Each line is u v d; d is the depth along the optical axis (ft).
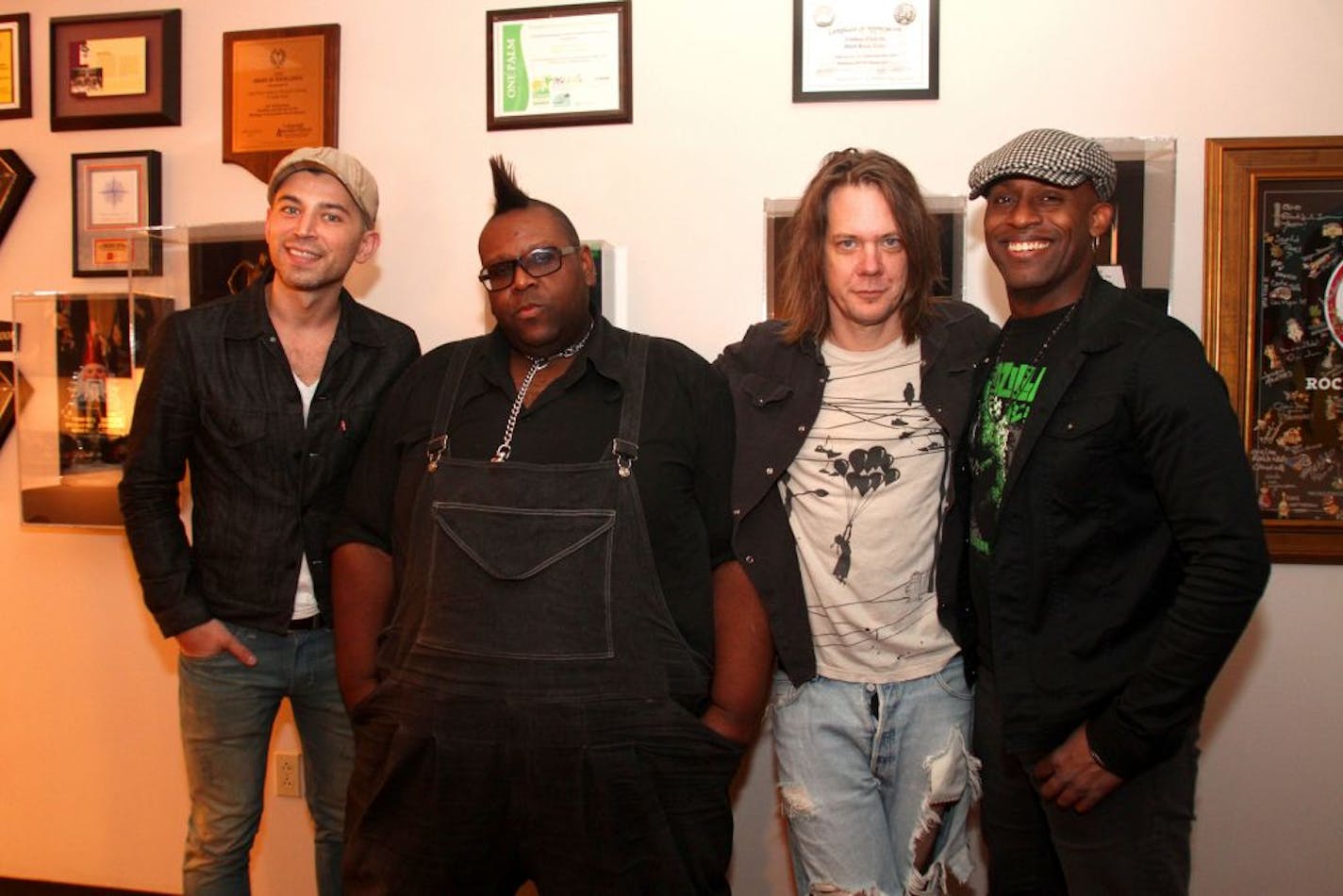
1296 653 5.88
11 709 7.20
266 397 5.26
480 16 6.38
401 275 6.53
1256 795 5.94
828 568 4.66
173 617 5.26
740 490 4.72
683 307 6.27
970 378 4.72
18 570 7.18
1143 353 3.96
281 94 6.56
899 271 4.59
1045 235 4.20
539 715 4.18
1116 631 4.07
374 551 4.92
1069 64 5.85
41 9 6.90
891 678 4.63
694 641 4.54
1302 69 5.68
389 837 4.43
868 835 4.69
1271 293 5.73
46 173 6.95
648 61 6.23
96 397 6.70
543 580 4.22
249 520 5.31
